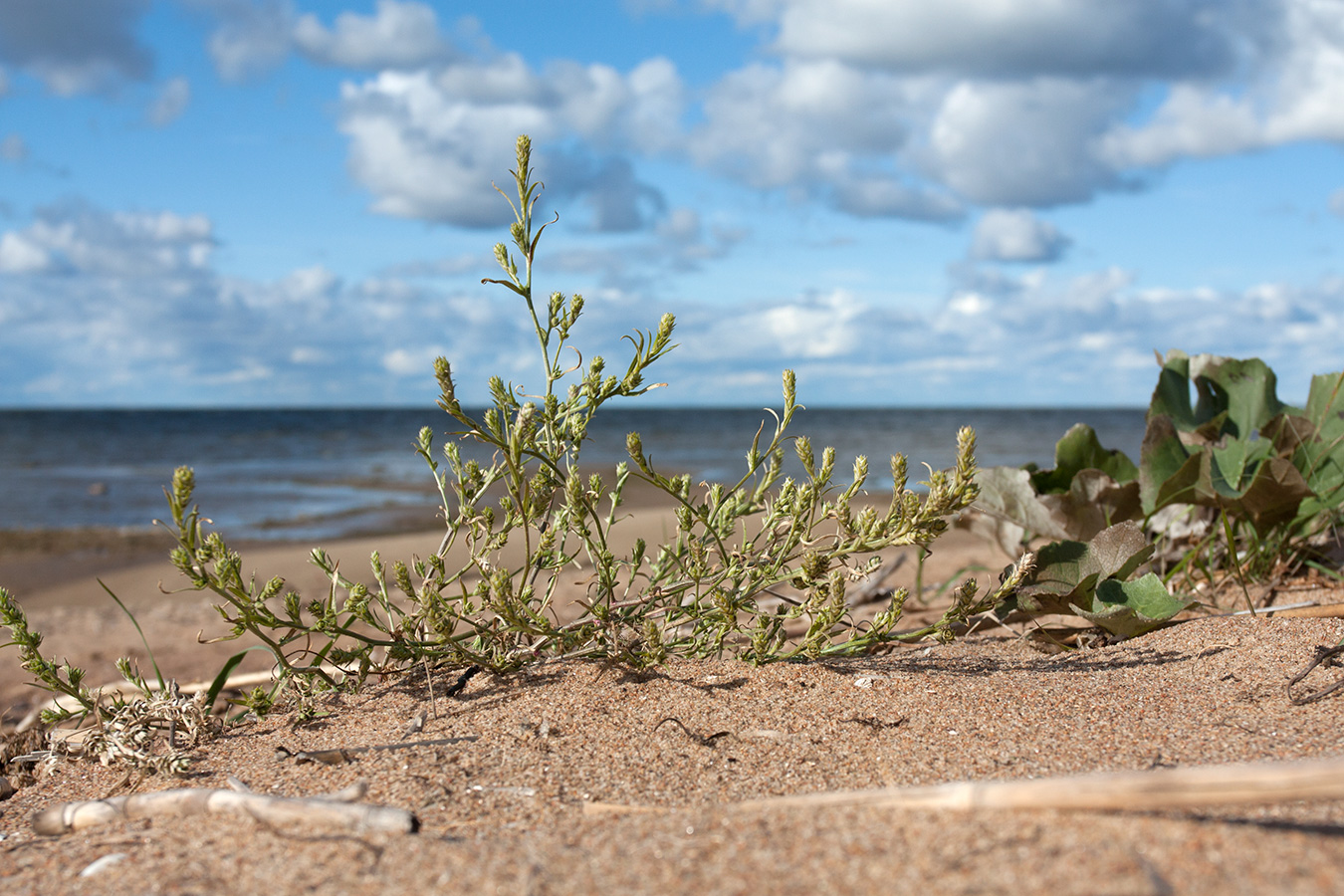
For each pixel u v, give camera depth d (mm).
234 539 10250
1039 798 1158
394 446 38844
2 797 2004
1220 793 1049
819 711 1939
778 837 1239
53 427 67688
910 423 64875
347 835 1415
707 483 2242
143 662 4137
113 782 1975
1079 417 93938
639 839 1316
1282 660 2158
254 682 2924
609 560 2072
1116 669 2217
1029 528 3105
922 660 2361
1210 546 3146
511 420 2111
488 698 2129
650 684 2117
